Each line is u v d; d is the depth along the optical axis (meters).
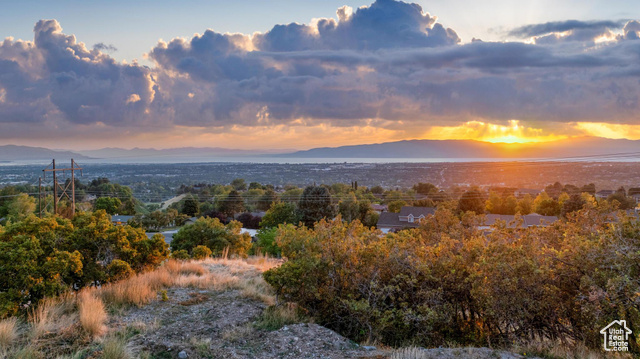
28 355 5.81
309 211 43.19
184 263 14.52
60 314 7.79
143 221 64.81
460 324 8.34
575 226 9.80
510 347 7.19
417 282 8.31
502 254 7.57
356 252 8.72
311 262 8.58
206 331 7.34
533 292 7.36
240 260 17.70
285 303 9.00
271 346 6.64
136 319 7.79
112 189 99.38
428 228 16.64
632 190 68.56
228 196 79.75
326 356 6.25
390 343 7.90
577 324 7.31
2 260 8.10
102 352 6.03
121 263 10.62
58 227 10.45
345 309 8.35
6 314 7.36
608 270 6.82
